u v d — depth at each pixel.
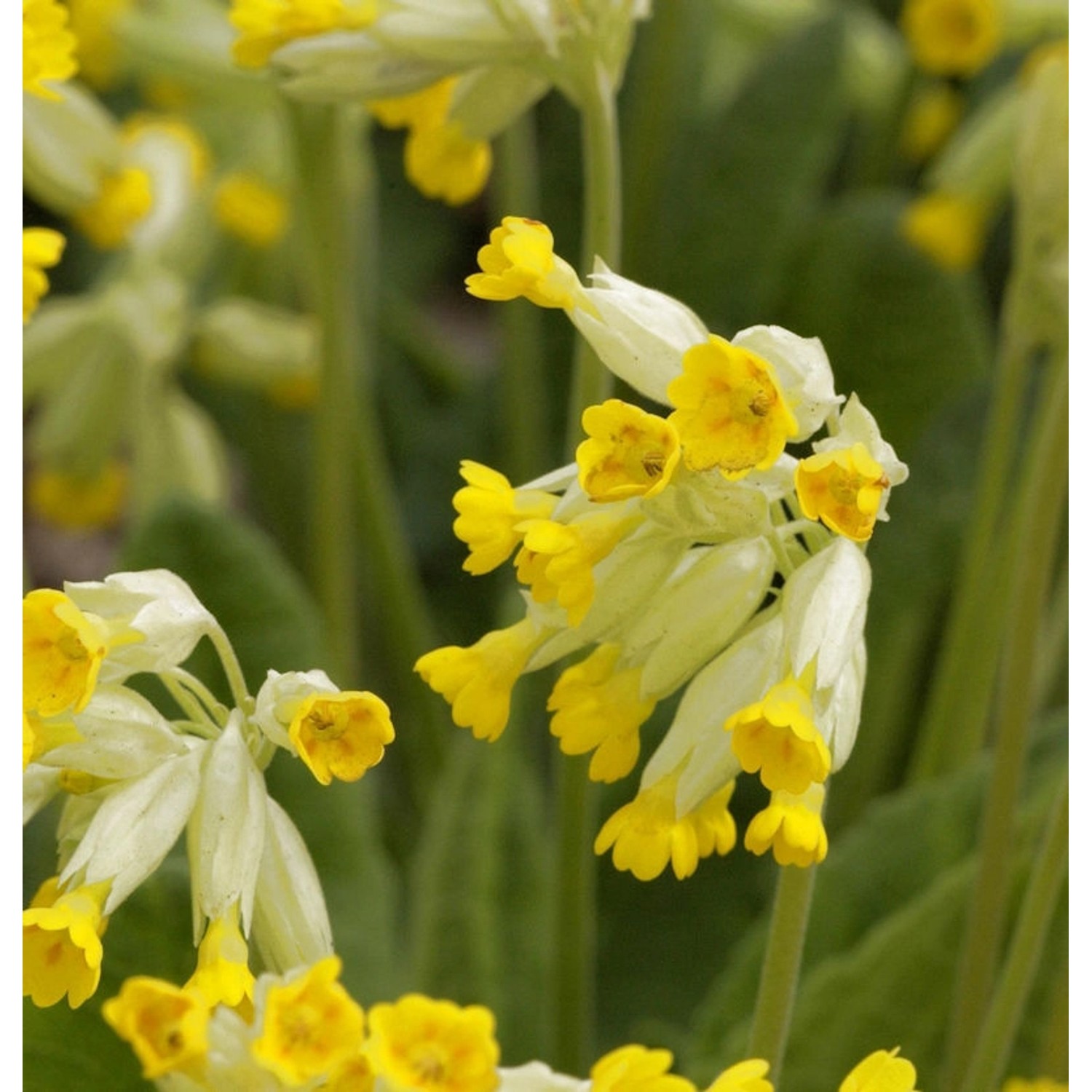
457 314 1.89
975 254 1.36
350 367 1.03
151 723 0.72
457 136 0.82
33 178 1.10
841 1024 0.82
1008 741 0.81
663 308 0.71
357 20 0.79
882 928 0.82
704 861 1.01
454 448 1.43
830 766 0.70
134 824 0.71
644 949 1.00
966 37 1.27
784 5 1.43
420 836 1.22
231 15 0.79
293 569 1.45
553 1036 0.84
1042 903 0.78
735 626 0.71
